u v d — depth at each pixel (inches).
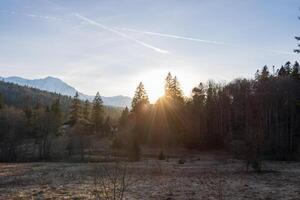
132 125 3134.8
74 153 2709.2
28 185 933.2
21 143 2930.6
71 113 4092.0
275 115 2674.7
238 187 839.7
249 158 1311.5
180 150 2901.1
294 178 1055.0
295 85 2679.6
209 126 3186.5
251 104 2866.6
